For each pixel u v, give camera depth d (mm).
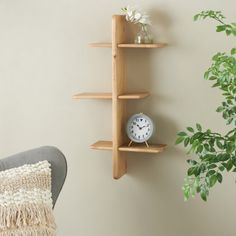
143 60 3002
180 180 3018
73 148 3172
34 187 2359
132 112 3049
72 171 3188
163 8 2939
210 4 2871
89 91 3105
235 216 2963
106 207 3158
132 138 2982
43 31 3135
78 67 3109
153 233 3107
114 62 2883
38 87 3180
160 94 2996
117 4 3010
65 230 3240
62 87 3146
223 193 2969
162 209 3072
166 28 2943
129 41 3008
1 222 2244
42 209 2320
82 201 3193
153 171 3057
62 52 3123
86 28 3072
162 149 2920
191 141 2340
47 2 3109
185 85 2951
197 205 3018
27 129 3232
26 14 3150
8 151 3283
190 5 2898
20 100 3219
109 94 3006
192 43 2918
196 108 2947
